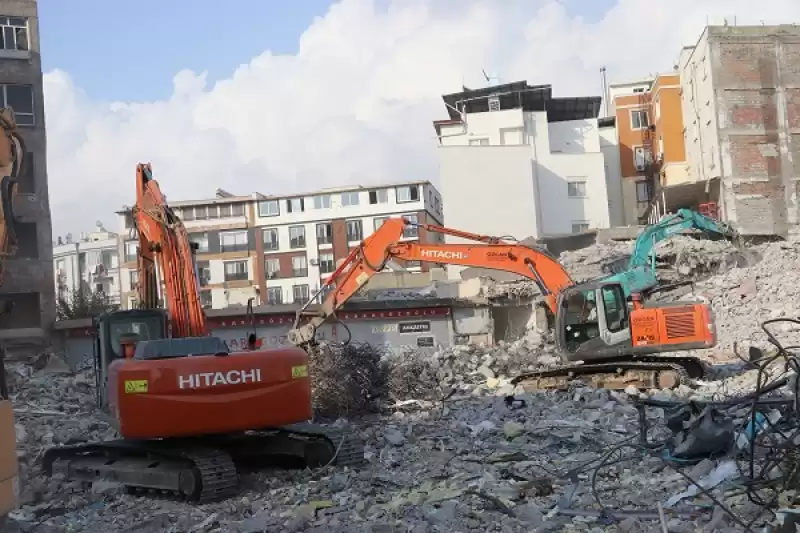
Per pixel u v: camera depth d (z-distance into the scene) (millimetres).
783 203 48375
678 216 23719
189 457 10930
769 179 48625
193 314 13062
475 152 52438
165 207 13523
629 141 62156
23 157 7387
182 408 10781
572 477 9844
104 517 10367
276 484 11438
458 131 56406
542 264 20625
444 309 34875
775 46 49406
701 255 35906
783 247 36219
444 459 12156
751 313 28859
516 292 35312
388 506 9336
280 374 11359
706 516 7512
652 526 7395
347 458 12094
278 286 72562
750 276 32219
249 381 11141
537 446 12609
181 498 11125
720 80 49250
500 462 11531
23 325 36562
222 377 11016
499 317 36281
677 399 16078
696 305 19703
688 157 56562
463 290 38000
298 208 72812
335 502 9906
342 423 16750
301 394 11516
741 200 48281
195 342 11516
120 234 74250
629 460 10383
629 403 16281
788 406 9312
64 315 48094
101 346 13477
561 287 20500
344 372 18188
